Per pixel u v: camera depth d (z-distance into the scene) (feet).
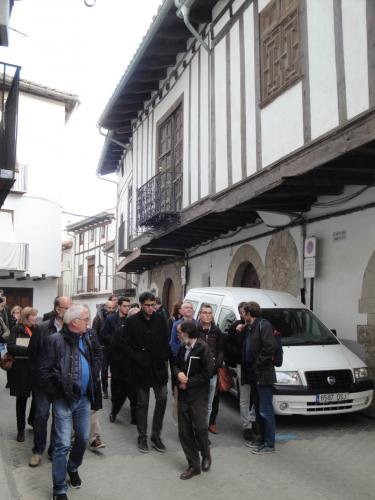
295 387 21.63
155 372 19.42
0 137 26.78
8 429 22.38
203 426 16.99
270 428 18.84
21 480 16.30
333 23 23.31
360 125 20.57
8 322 38.99
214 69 35.06
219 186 33.73
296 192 27.61
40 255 80.12
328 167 23.38
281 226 33.47
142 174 53.06
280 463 17.80
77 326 15.16
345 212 27.96
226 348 21.31
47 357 14.92
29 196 79.56
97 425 19.35
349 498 14.83
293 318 26.27
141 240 51.21
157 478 16.47
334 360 23.03
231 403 26.96
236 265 40.01
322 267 29.84
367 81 21.07
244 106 31.04
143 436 19.25
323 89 23.90
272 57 28.45
